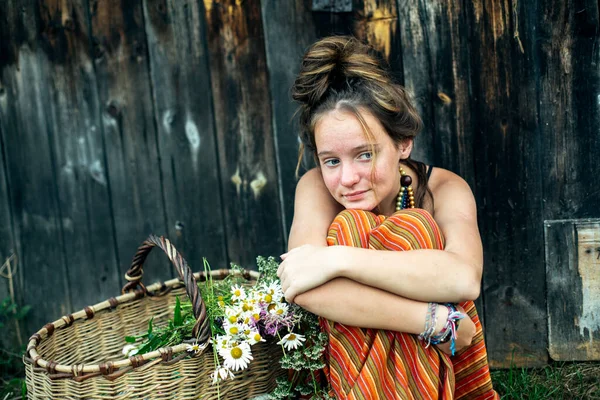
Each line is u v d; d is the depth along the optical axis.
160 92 2.28
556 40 2.02
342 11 2.12
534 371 2.21
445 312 1.45
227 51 2.21
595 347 2.17
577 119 2.06
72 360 1.82
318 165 1.76
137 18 2.24
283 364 1.55
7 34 2.33
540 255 2.15
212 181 2.32
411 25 2.09
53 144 2.38
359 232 1.54
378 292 1.46
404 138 1.65
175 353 1.54
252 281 1.94
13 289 2.52
